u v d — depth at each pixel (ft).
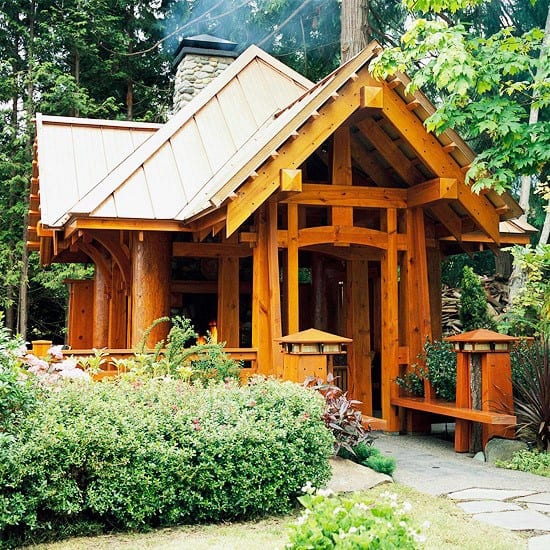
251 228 32.14
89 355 31.86
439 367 30.89
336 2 64.90
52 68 70.33
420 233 33.68
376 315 43.83
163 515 17.69
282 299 42.11
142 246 33.24
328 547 10.95
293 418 19.63
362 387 36.42
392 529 11.24
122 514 17.17
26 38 73.56
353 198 32.81
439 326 37.06
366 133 32.89
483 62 28.66
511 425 26.58
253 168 28.09
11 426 16.98
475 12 55.93
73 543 16.24
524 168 29.91
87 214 30.58
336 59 67.77
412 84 28.84
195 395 20.31
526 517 18.34
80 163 40.78
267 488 18.56
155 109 81.41
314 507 12.24
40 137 42.04
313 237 31.99
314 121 29.32
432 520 18.02
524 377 28.19
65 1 74.90
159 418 18.43
